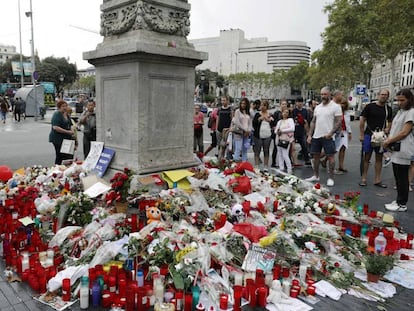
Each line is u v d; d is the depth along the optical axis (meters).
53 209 4.94
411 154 6.32
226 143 10.95
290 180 6.73
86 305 3.28
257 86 116.25
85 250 4.06
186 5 6.22
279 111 11.16
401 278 4.06
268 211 5.29
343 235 4.79
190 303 3.18
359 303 3.55
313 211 5.60
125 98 5.81
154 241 3.95
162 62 5.80
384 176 9.80
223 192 5.60
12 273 3.87
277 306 3.38
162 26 5.85
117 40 5.92
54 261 3.99
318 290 3.72
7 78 78.88
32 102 33.94
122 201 5.00
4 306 3.30
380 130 8.32
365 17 32.00
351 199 6.19
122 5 5.97
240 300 3.26
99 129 6.41
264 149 10.05
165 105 5.98
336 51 39.31
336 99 10.03
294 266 4.07
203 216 4.86
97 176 5.80
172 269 3.57
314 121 8.84
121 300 3.26
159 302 3.28
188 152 6.42
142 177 5.59
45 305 3.33
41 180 6.41
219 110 11.40
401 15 23.70
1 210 5.31
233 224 4.65
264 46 136.25
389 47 30.16
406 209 6.59
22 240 4.42
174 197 5.08
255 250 3.97
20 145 15.06
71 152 8.04
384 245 4.54
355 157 13.63
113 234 4.25
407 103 6.27
